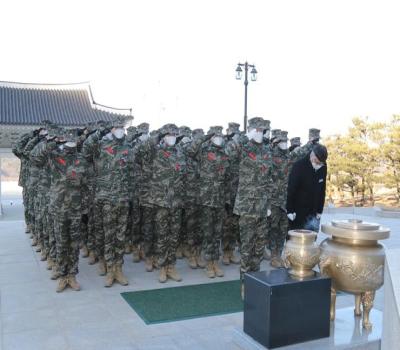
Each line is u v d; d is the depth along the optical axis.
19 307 4.72
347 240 3.42
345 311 3.96
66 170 5.24
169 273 5.86
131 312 4.55
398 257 3.00
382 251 3.39
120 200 5.44
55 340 3.83
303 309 3.25
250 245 5.01
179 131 6.52
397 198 25.00
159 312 4.53
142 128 7.03
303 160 4.88
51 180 5.37
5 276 6.02
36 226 7.34
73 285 5.36
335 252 3.42
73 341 3.80
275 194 6.57
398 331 2.67
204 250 6.07
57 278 5.82
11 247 8.05
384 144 23.27
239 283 5.67
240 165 5.13
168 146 5.75
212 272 6.00
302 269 3.38
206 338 3.83
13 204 24.44
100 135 5.52
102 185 5.48
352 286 3.40
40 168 6.23
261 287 3.23
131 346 3.67
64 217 5.23
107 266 5.58
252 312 3.37
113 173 5.48
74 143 5.30
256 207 4.97
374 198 26.70
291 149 7.37
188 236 6.57
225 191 6.36
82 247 7.35
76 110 21.53
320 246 3.58
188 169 6.48
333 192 26.48
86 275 6.09
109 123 5.66
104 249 5.71
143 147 5.79
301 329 3.26
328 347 3.20
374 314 3.95
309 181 4.83
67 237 5.31
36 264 6.74
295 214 4.90
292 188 4.84
